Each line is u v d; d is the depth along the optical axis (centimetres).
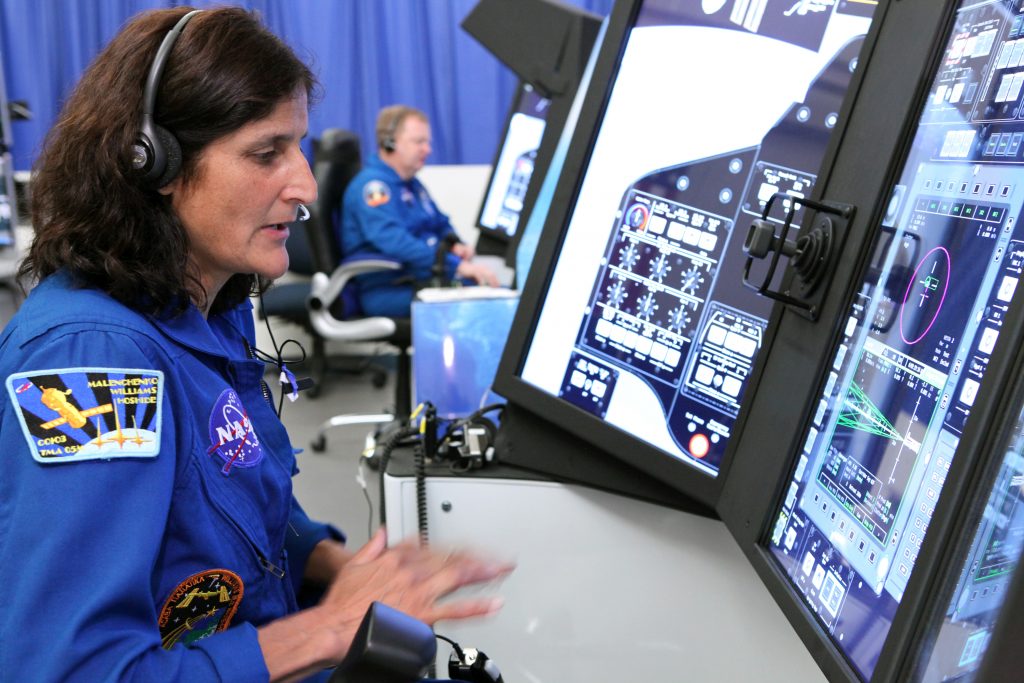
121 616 69
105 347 74
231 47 78
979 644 55
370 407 379
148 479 72
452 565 88
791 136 98
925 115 77
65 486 68
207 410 81
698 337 104
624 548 115
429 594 84
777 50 100
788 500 86
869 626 67
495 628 118
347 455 329
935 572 58
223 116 78
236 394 87
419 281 344
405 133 359
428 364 179
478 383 179
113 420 71
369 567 87
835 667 69
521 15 199
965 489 56
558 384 117
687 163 108
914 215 75
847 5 94
